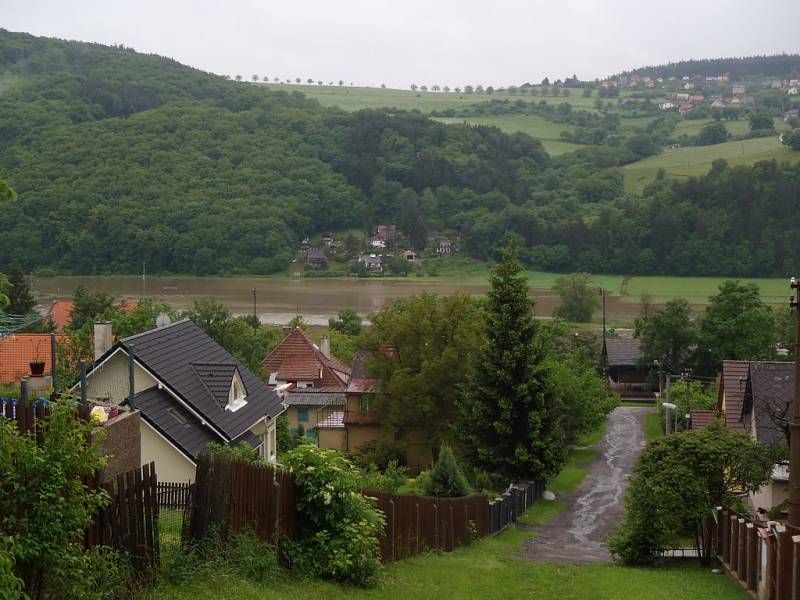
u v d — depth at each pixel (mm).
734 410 31812
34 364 19391
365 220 162750
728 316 63250
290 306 105875
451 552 21062
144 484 10992
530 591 16047
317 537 14203
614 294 113875
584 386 47281
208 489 12383
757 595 15070
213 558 12109
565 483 38875
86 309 58219
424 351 41750
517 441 35969
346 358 68625
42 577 9016
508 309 36156
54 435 9039
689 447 19062
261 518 13562
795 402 15023
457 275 138000
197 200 147375
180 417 23250
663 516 18859
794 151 179875
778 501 24219
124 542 10570
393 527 17969
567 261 133750
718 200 128875
